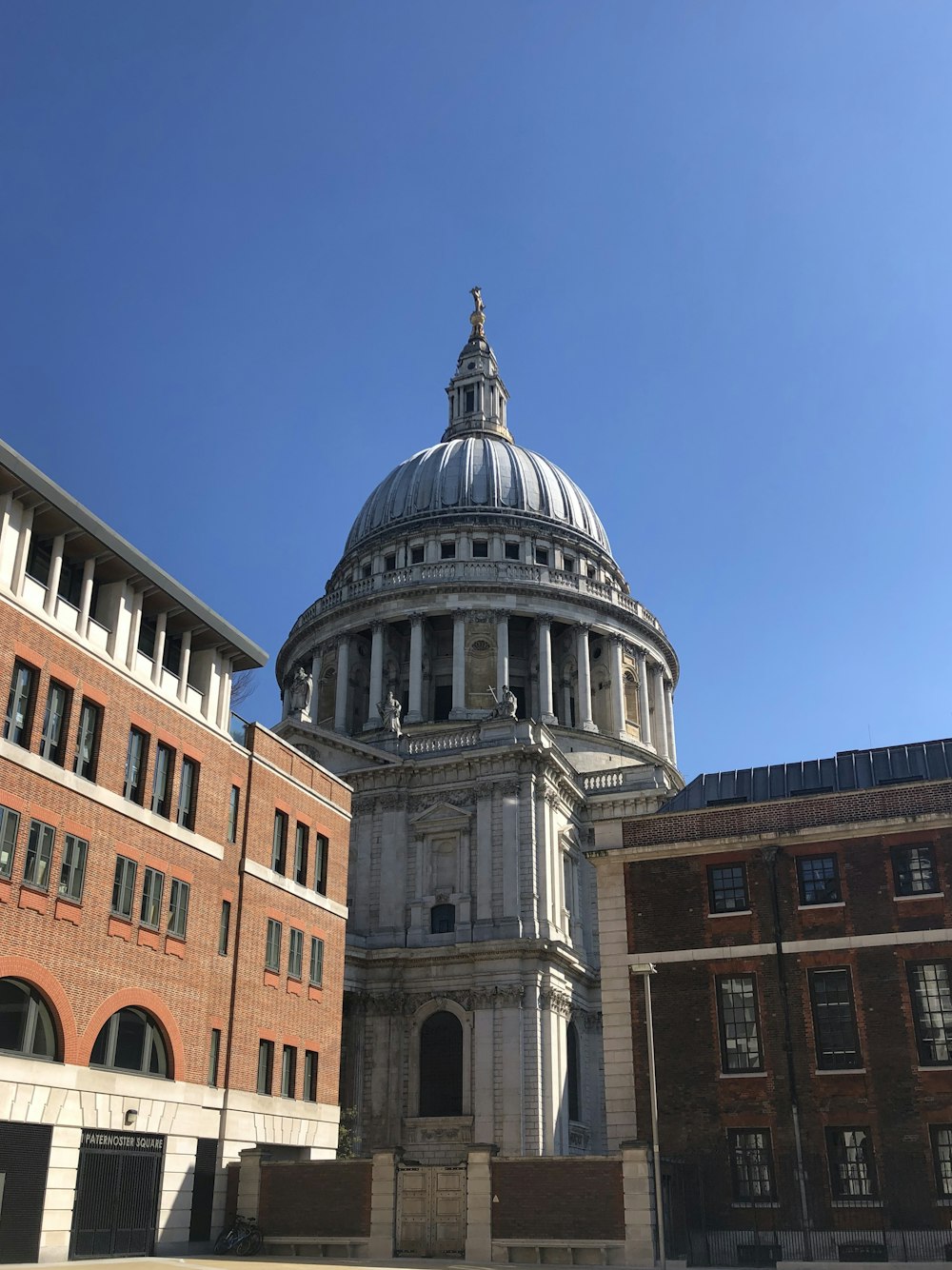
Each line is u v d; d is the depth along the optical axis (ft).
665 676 343.67
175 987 127.65
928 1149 121.80
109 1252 113.80
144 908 124.77
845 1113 125.90
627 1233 117.08
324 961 160.15
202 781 137.59
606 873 145.79
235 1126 134.82
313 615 330.75
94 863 117.70
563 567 337.72
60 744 116.06
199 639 143.74
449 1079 209.26
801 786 154.92
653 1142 124.98
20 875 107.96
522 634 320.70
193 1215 127.44
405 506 350.02
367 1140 206.39
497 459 354.95
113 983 118.21
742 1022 134.41
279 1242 129.49
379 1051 212.64
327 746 247.09
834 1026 130.52
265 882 148.15
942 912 130.52
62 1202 108.37
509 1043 205.05
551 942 211.00
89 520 120.26
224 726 144.56
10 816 107.96
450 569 317.42
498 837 224.33
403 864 229.45
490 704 301.84
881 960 130.82
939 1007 127.34
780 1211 124.16
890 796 137.18
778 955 134.62
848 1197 123.13
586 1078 229.45
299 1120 148.05
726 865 141.49
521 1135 197.57
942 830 133.59
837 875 136.56
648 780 259.80
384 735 246.68
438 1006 214.28
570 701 313.73
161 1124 122.62
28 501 114.83
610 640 320.29
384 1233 126.52
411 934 222.89
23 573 113.91
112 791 121.80
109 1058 117.91
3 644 109.81
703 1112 130.93
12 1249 103.35
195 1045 130.00
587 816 254.68
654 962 139.54
